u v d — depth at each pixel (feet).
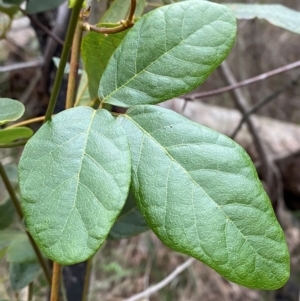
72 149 0.36
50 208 0.34
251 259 0.34
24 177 0.35
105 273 2.19
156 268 2.22
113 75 0.40
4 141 0.48
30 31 1.83
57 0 0.87
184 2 0.40
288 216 2.25
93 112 0.37
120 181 0.34
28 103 1.43
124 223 0.72
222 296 2.24
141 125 0.38
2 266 1.77
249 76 3.29
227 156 0.36
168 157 0.37
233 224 0.35
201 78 0.39
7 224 0.87
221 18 0.39
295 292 2.21
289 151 2.08
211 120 2.12
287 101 3.40
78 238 0.33
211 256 0.34
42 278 1.05
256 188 0.35
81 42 0.51
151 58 0.39
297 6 3.32
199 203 0.35
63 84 0.85
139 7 0.57
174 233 0.35
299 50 3.38
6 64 1.75
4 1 0.88
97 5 1.00
